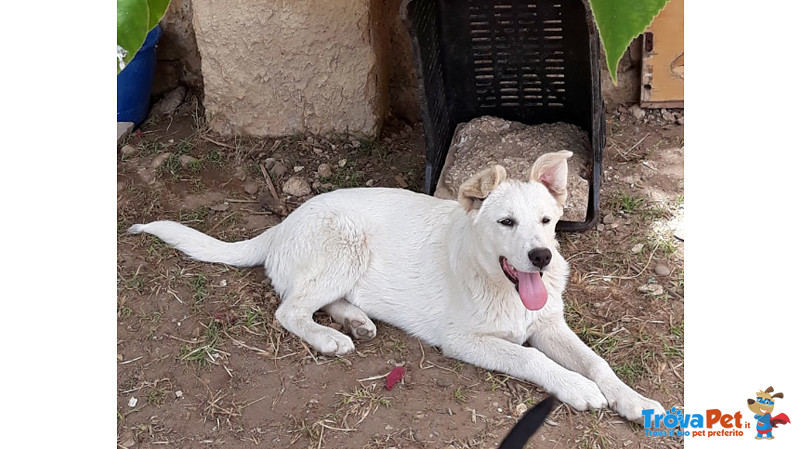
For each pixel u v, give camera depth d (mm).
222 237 1998
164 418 1504
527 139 2105
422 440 1429
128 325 1711
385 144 2342
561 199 1528
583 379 1491
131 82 2355
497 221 1481
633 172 2150
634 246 1910
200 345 1654
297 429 1463
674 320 1700
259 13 2205
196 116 2436
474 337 1594
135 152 2301
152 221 2045
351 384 1552
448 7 2064
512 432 1399
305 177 2203
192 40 2559
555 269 1613
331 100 2305
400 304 1685
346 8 2188
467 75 2174
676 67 2334
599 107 1879
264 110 2328
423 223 1707
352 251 1704
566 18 2004
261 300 1772
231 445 1443
